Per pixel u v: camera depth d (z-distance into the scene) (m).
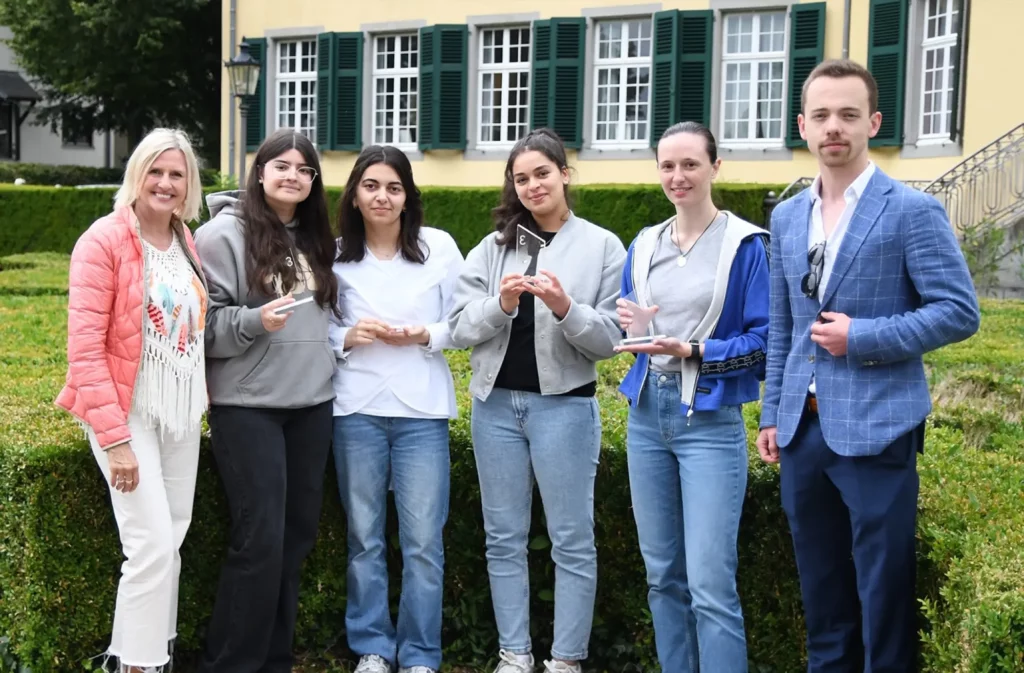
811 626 3.42
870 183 3.26
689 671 3.76
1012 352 7.67
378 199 4.03
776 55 18.47
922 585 3.38
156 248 3.67
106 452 3.49
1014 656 2.80
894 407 3.18
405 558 4.12
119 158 37.66
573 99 19.75
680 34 18.86
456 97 20.64
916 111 17.09
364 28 21.38
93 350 3.47
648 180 19.20
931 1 16.95
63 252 21.25
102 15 27.36
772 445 3.45
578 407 3.91
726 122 18.95
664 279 3.69
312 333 3.89
